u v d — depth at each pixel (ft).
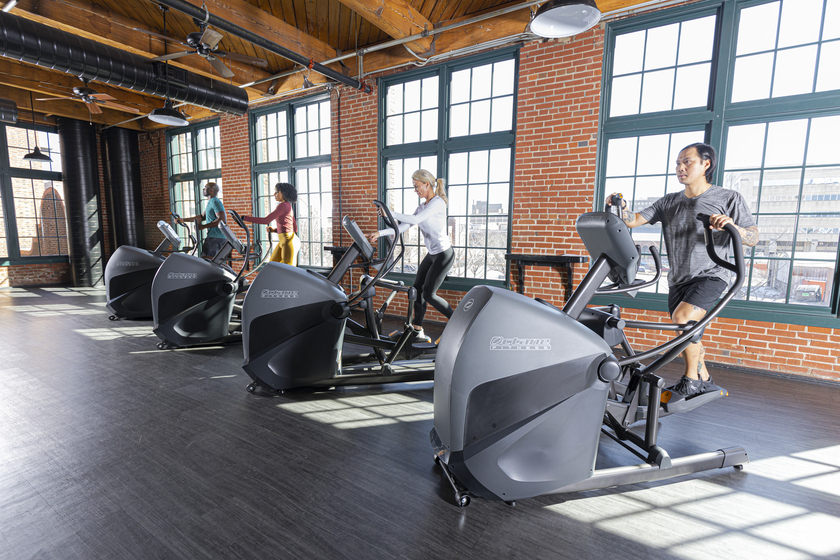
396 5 12.52
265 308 8.39
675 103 11.27
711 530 4.87
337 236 18.29
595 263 5.18
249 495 5.42
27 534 4.68
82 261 24.48
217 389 9.10
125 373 10.02
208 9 12.01
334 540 4.66
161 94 15.51
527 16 12.48
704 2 10.47
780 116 9.98
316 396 8.83
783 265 10.44
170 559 4.35
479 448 4.92
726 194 6.80
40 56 12.30
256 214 21.45
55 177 25.45
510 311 4.88
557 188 12.81
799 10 9.70
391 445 6.79
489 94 14.16
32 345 12.28
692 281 7.18
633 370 6.24
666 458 5.70
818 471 6.12
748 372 10.53
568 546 4.61
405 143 16.15
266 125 20.75
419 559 4.39
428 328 14.70
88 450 6.49
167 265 11.53
